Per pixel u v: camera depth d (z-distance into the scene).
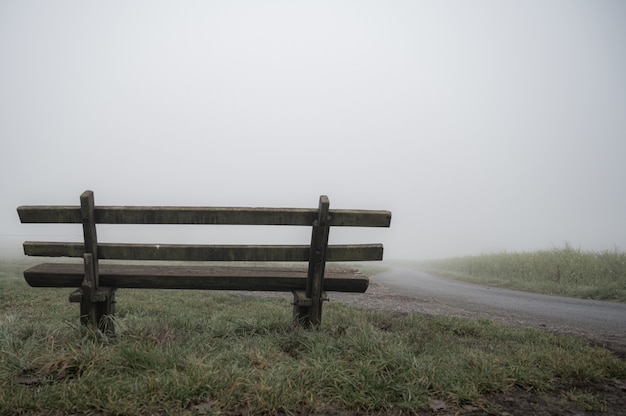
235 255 4.52
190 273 4.64
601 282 16.52
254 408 2.95
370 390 3.24
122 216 4.21
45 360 3.54
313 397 3.12
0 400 2.87
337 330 4.75
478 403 3.22
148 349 3.80
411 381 3.42
